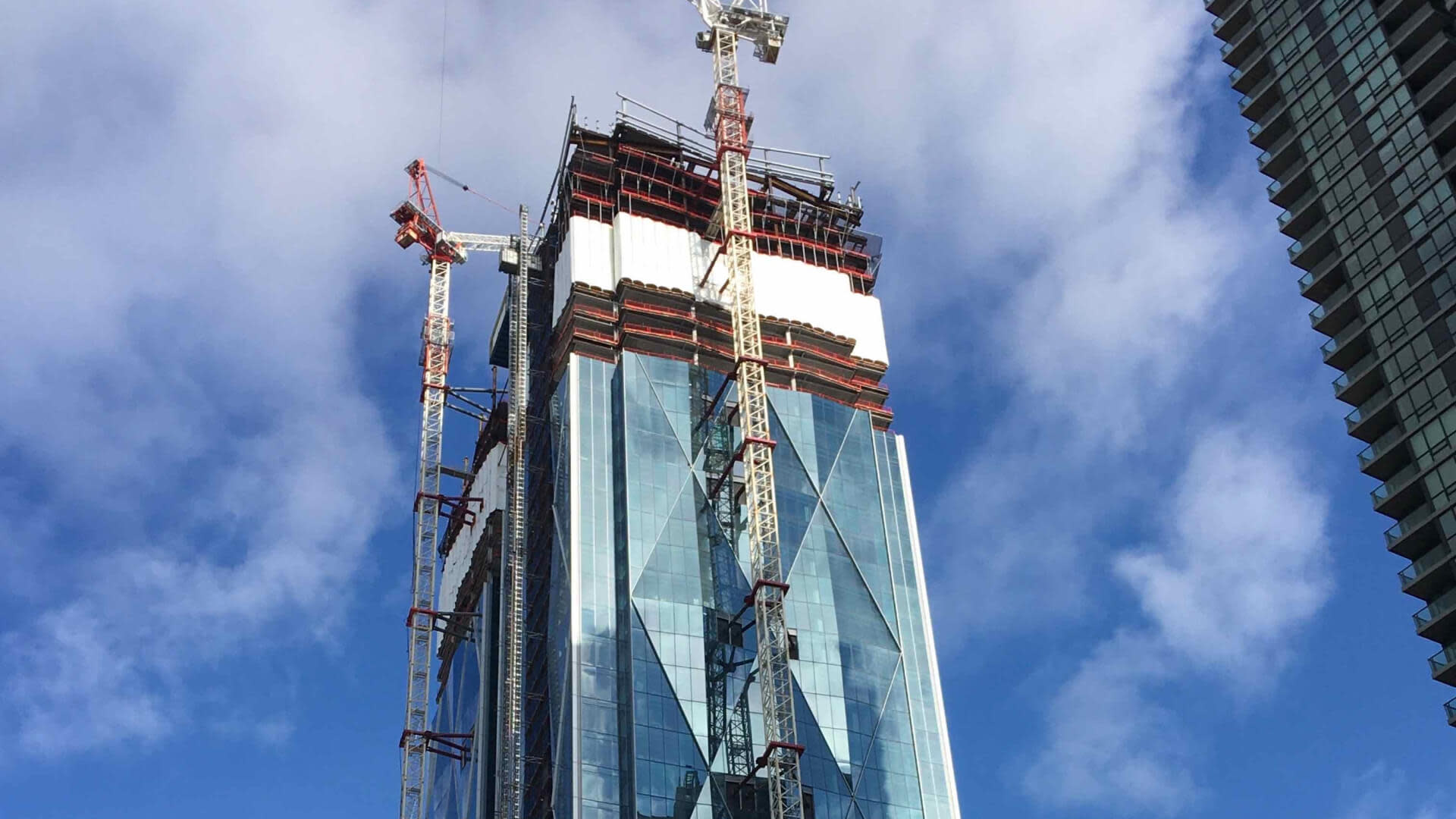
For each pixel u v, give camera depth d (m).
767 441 183.00
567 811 163.12
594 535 179.88
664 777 163.75
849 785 170.88
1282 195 145.00
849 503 193.62
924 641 187.38
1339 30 145.12
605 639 172.75
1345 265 138.12
